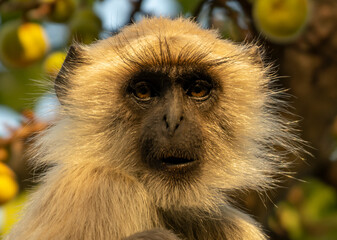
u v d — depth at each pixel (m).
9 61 16.33
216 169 14.32
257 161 15.16
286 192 17.92
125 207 13.12
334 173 18.20
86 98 14.38
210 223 14.46
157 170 13.72
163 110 13.80
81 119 14.30
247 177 14.78
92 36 16.50
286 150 17.11
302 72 17.78
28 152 15.47
